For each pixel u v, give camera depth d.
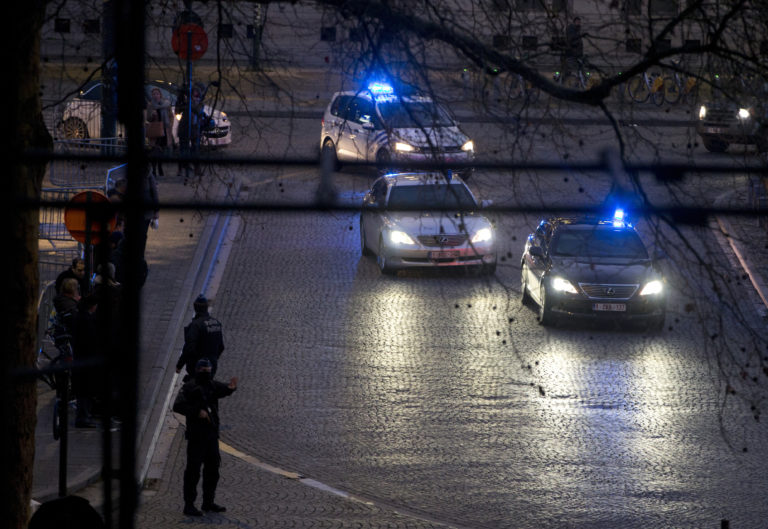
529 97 28.38
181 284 72.81
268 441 49.50
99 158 20.81
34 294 28.59
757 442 50.28
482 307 72.62
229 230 88.31
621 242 71.56
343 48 27.84
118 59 21.03
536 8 27.25
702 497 43.56
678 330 68.31
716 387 57.81
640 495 43.62
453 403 54.69
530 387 57.34
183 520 40.28
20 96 26.92
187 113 38.75
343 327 67.25
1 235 20.62
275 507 41.78
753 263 73.50
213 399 41.25
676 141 72.00
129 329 20.52
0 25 22.33
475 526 40.03
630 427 51.88
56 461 44.44
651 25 25.39
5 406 23.27
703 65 26.91
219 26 30.55
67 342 46.47
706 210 24.94
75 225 50.28
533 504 42.38
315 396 55.44
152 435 49.41
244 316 69.00
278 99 34.03
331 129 99.62
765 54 25.72
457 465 46.66
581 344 65.56
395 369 59.88
